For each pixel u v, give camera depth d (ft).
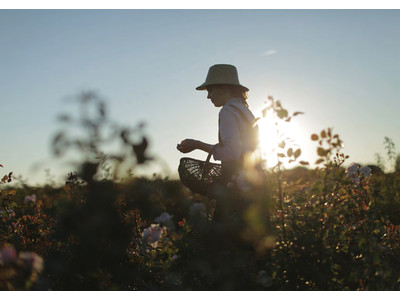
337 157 9.86
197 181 10.11
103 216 5.31
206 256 8.19
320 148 8.47
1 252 6.28
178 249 8.89
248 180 8.84
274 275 7.88
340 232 9.97
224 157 10.01
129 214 6.86
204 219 8.70
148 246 10.00
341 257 9.48
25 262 6.26
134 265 8.52
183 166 10.21
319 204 9.32
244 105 10.84
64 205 5.49
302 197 10.45
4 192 11.39
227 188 9.09
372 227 10.67
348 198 10.62
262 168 9.61
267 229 8.38
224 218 8.24
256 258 8.32
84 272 6.14
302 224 9.36
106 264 5.94
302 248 8.65
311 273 8.36
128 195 5.46
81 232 5.35
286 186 10.07
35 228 11.20
